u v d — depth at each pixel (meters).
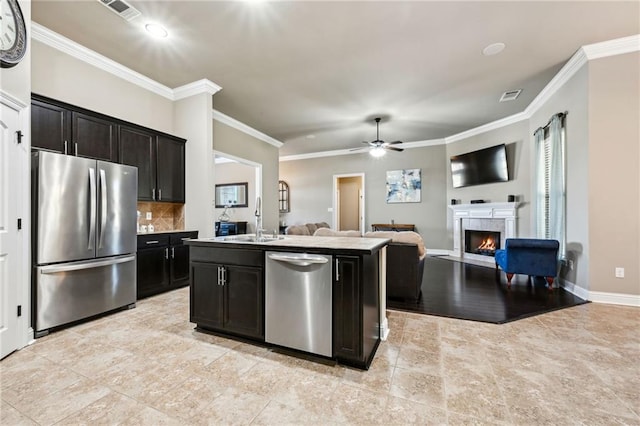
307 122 5.66
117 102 3.53
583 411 1.46
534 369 1.86
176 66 3.56
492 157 5.70
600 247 3.24
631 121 3.11
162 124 4.08
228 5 2.50
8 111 2.06
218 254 2.35
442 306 3.17
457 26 2.81
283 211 8.86
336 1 2.46
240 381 1.74
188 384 1.70
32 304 2.32
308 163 8.63
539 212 4.51
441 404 1.52
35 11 2.57
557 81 3.88
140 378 1.76
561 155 3.79
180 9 2.55
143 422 1.39
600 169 3.22
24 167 2.19
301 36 2.96
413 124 5.85
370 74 3.77
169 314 2.90
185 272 3.88
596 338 2.32
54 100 2.77
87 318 2.68
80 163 2.62
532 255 3.89
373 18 2.68
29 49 2.23
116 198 2.92
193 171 4.10
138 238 3.29
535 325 2.61
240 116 5.32
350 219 9.77
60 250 2.47
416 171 7.36
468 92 4.33
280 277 2.09
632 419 1.40
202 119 4.02
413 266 3.39
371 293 2.04
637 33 2.94
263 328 2.17
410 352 2.11
